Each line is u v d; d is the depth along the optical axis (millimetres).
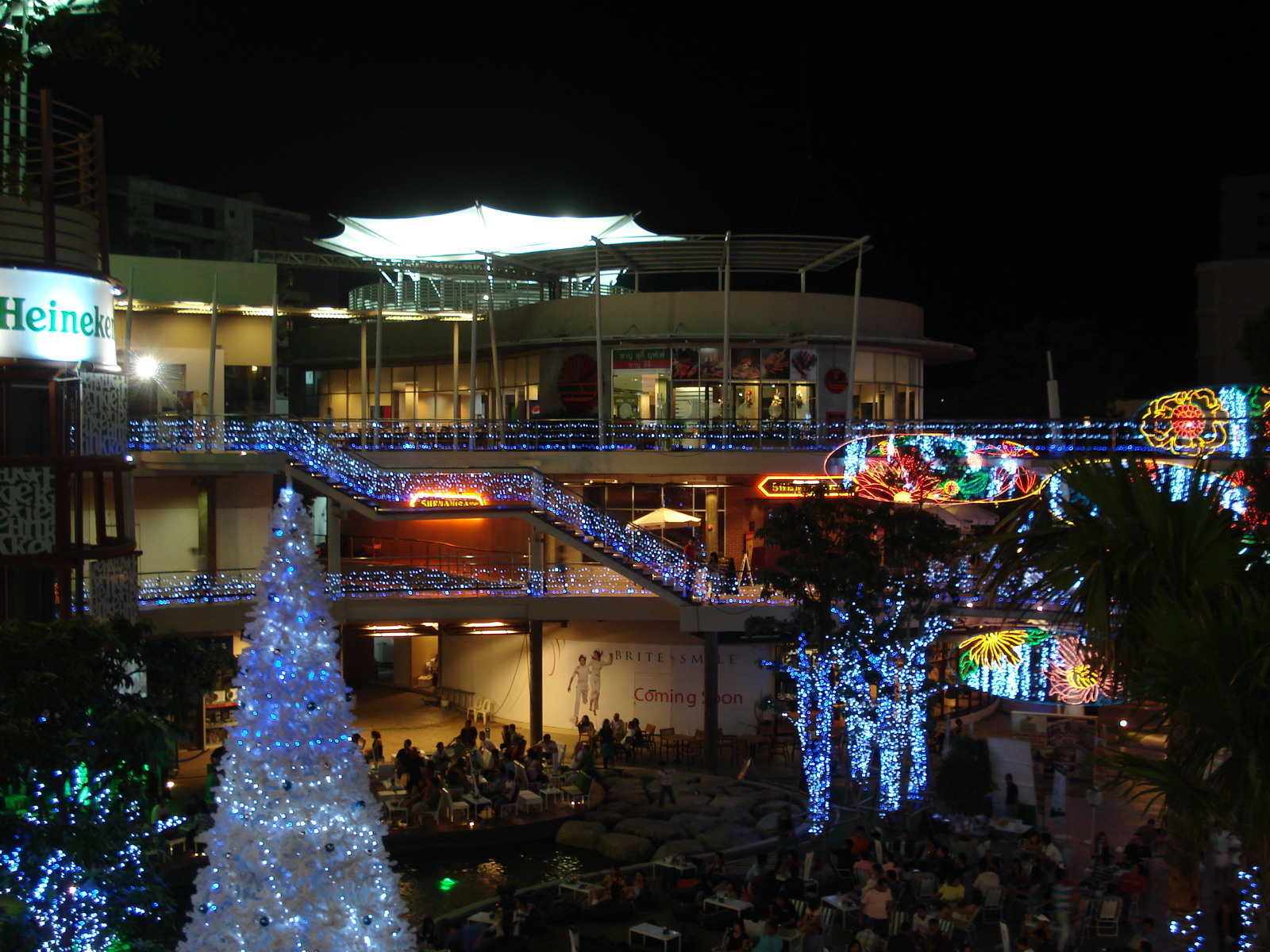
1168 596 9609
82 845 10672
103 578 20156
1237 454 26828
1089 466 10805
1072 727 27234
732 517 37281
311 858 8203
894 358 39438
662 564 29047
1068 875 19625
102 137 20656
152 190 80812
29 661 11328
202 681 13719
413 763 24547
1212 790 9531
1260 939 9648
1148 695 10000
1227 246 80062
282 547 8750
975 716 31766
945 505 26297
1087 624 10523
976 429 33000
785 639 25281
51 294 19281
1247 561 10250
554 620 30516
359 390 47812
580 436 35562
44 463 19094
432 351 44281
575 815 23984
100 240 20531
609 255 35500
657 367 38125
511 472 30219
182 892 19000
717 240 33656
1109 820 23516
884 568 23125
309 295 68312
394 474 30609
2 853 10430
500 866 22016
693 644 31688
